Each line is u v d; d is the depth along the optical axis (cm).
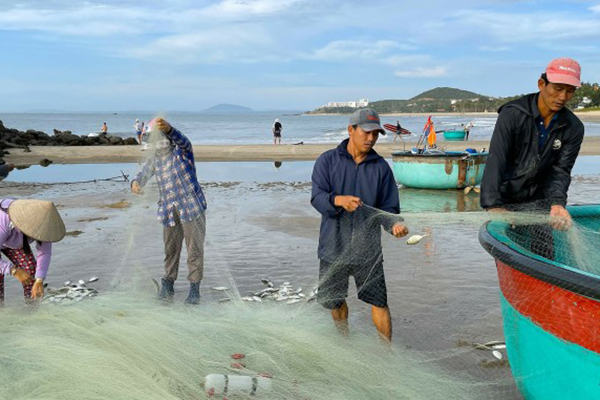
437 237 818
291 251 754
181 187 523
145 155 537
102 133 4416
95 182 1619
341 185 400
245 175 1827
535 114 351
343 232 396
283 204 1186
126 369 305
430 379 339
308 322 398
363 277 399
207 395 302
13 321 369
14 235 418
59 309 384
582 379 265
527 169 366
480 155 1439
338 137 5038
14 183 1585
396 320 493
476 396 344
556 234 358
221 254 732
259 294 549
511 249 300
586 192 1361
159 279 602
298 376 326
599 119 9462
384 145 3206
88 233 866
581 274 253
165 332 347
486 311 514
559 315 271
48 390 291
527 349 303
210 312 413
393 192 409
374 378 326
